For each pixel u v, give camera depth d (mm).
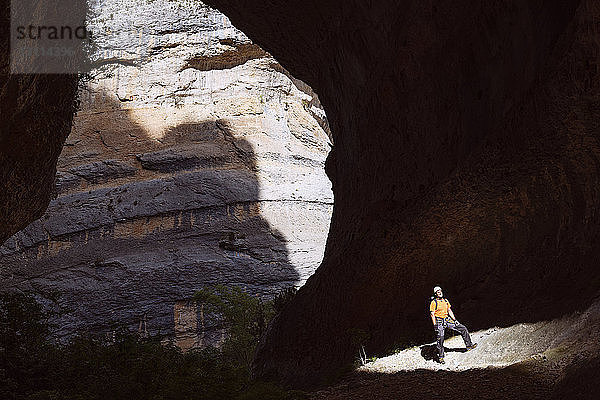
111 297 49719
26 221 23656
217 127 60781
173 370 11062
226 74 63531
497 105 15625
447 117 18172
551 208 13609
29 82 17094
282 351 22828
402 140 20672
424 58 19109
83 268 52469
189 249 52531
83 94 63062
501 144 14992
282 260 51781
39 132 19781
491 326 12609
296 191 56938
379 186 21891
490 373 9227
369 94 22781
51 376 11023
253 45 62531
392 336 15992
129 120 62000
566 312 10375
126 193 56969
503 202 15156
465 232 16562
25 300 13430
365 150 23516
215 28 62719
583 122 12539
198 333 47688
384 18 21500
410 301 17047
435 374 10469
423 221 17812
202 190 55844
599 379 6223
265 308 40094
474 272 15742
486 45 16219
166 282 50000
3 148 18297
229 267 50719
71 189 58781
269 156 58781
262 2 25422
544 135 13531
